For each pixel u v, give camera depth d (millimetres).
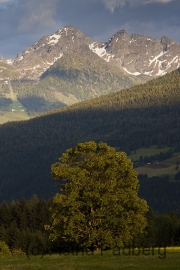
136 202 68000
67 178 71188
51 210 70312
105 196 66125
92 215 66188
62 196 68562
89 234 66312
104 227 66500
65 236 69125
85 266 48469
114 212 66125
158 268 46375
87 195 66625
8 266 49594
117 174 70688
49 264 50656
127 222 66750
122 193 68312
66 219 67562
